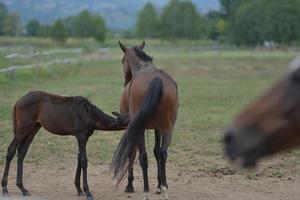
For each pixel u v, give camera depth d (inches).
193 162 493.4
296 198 379.6
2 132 626.8
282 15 3811.5
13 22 5605.3
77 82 1310.3
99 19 4963.1
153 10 5462.6
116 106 871.1
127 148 330.3
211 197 380.8
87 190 365.7
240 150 69.3
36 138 598.9
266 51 3253.0
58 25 3850.9
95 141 589.0
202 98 1026.1
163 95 346.3
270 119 68.6
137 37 5477.4
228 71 1878.7
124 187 410.6
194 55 2800.2
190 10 5014.8
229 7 5467.5
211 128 677.9
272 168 470.3
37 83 1208.8
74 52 2198.6
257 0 4010.8
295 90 67.6
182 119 751.1
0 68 1288.1
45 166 477.1
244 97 1051.9
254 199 376.8
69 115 364.8
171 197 378.6
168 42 4926.2
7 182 415.2
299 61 68.5
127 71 414.6
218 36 5162.4
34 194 382.9
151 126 360.2
